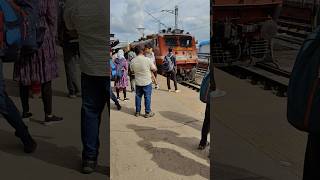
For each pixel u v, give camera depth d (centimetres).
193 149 430
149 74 675
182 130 546
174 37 1772
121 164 363
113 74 884
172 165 368
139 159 384
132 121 617
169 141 466
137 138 479
